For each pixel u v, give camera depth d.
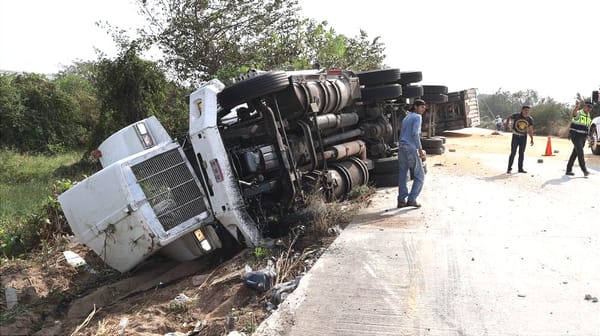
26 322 5.95
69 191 6.86
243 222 7.01
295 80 8.34
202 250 7.30
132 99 17.97
